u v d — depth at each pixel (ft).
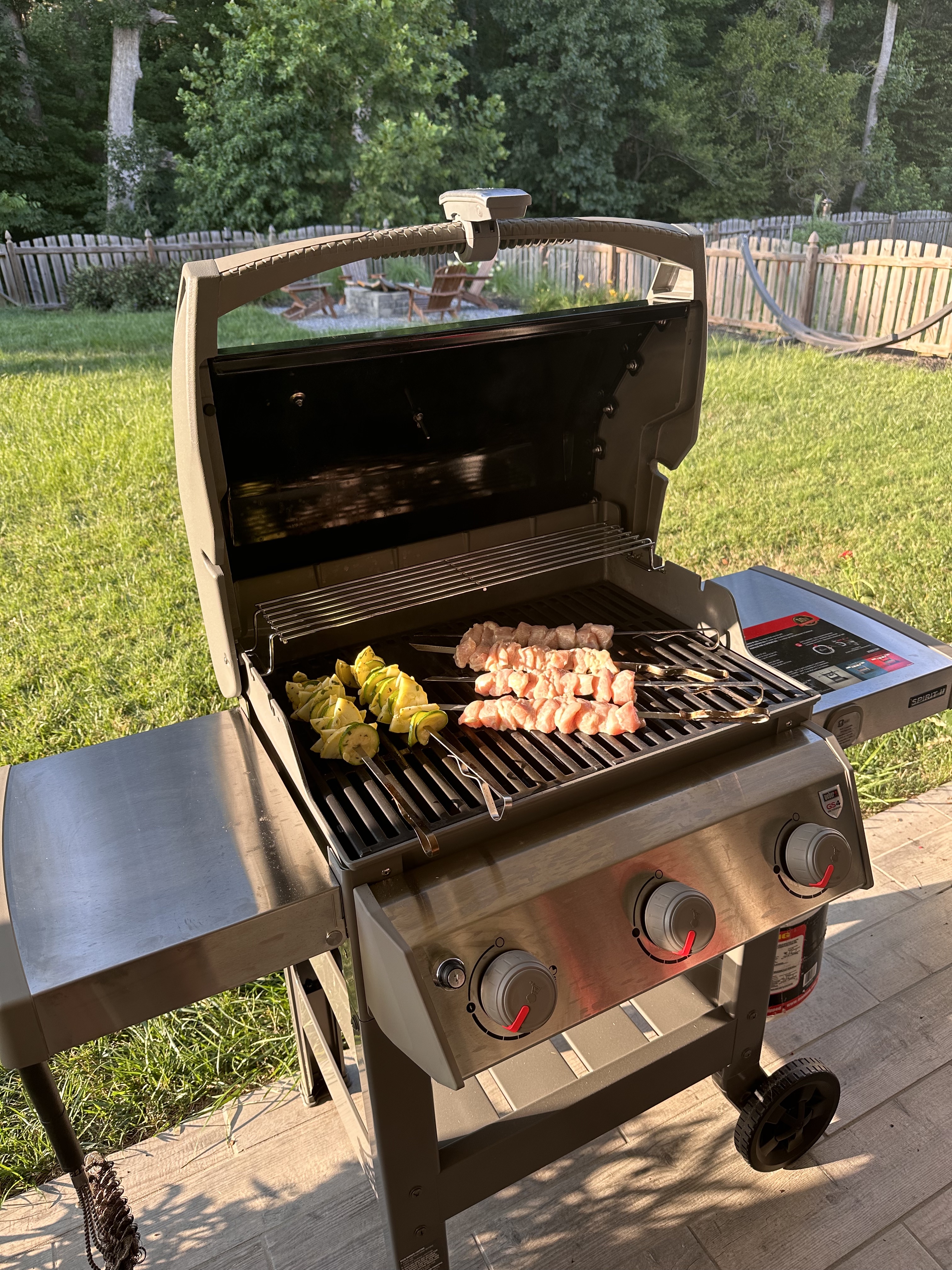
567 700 4.63
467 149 54.44
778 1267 5.58
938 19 67.26
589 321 4.69
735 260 33.83
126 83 54.95
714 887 4.24
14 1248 5.73
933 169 72.28
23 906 3.82
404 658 5.56
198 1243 5.76
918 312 29.12
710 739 4.48
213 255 43.60
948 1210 5.85
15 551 15.64
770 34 61.46
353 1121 5.22
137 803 4.46
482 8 60.18
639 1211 5.91
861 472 18.56
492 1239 5.79
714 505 16.97
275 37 47.60
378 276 39.45
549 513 6.13
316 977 5.49
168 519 16.88
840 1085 6.63
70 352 30.66
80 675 12.02
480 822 3.93
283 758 4.55
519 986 3.58
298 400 4.50
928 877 8.46
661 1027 6.04
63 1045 3.53
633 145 64.54
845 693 5.72
